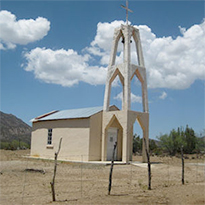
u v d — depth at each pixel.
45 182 13.57
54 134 27.25
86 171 18.14
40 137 28.94
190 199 10.66
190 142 45.38
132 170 19.25
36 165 20.62
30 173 16.28
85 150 23.72
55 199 10.10
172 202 10.23
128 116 22.70
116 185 13.41
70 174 16.58
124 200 10.25
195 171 20.20
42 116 29.83
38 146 28.94
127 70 23.50
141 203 9.91
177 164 25.00
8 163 20.98
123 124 22.80
